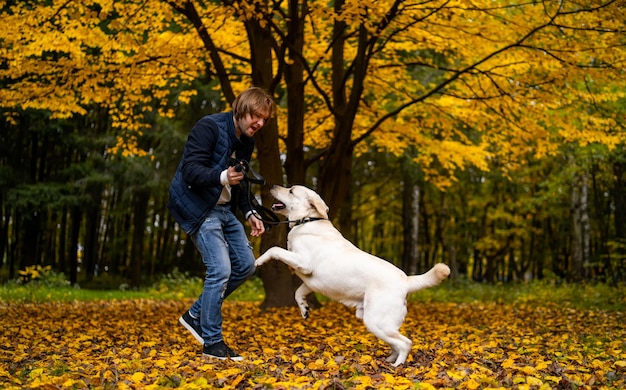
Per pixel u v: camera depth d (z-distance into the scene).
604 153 12.91
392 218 27.44
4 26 8.13
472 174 22.81
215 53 8.78
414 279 4.31
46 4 8.61
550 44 8.25
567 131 9.52
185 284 16.16
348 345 5.27
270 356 4.54
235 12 7.39
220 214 4.39
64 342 5.42
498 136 10.82
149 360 4.23
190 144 4.23
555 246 26.00
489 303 13.21
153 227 23.42
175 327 6.94
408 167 16.67
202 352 4.46
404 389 3.26
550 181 17.23
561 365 4.32
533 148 10.85
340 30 8.84
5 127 15.68
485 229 25.91
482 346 5.22
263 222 4.76
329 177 9.68
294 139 9.65
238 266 4.53
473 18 8.77
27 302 11.71
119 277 20.58
